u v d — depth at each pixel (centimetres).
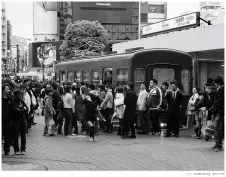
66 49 6862
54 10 10588
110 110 1609
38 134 1585
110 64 1848
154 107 1526
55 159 1023
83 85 1750
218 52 2519
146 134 1571
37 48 9988
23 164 941
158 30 3194
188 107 1505
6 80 1549
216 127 1155
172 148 1210
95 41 6781
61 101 1544
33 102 1625
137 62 1664
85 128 1573
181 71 1739
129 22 9494
